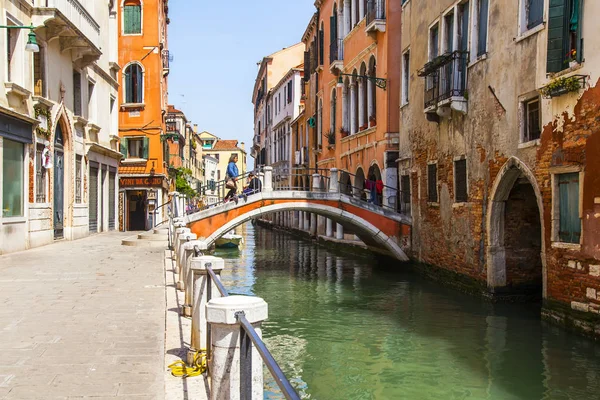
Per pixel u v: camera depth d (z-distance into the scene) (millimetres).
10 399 4113
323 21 28781
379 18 19594
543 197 10211
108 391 4293
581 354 8469
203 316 5000
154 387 4387
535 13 10609
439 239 15531
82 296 8211
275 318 11648
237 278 17500
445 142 14945
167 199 32062
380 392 7316
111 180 24641
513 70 11211
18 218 14414
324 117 28750
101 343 5660
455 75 13750
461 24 14070
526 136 10945
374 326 10852
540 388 7320
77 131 19250
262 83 57062
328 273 18500
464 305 12508
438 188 15484
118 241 18188
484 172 12617
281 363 8594
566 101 9453
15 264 11812
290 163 41406
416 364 8445
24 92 14195
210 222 17781
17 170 14414
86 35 18375
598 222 8672
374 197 20812
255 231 46062
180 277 8984
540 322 10523
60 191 17938
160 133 29531
